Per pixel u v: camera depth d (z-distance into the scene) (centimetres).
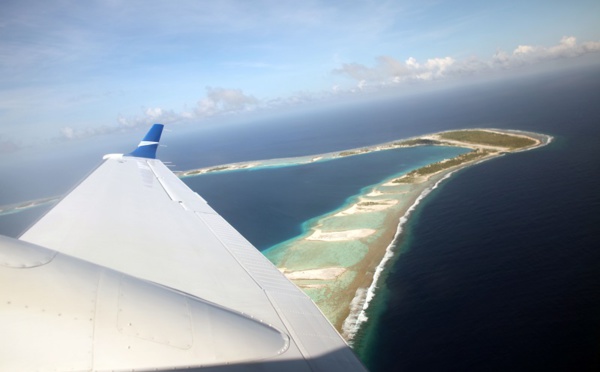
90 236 1397
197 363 718
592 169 7381
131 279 887
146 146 3622
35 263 762
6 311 644
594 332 3073
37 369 592
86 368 624
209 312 877
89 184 2297
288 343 884
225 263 1388
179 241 1527
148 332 732
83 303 724
